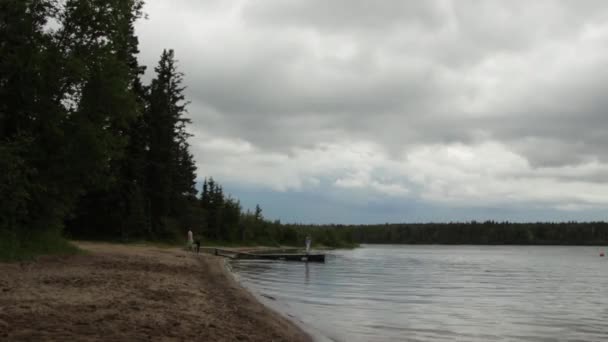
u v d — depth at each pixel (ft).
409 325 51.55
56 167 88.89
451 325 52.80
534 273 157.58
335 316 55.16
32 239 82.99
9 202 75.41
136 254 110.11
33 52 84.23
